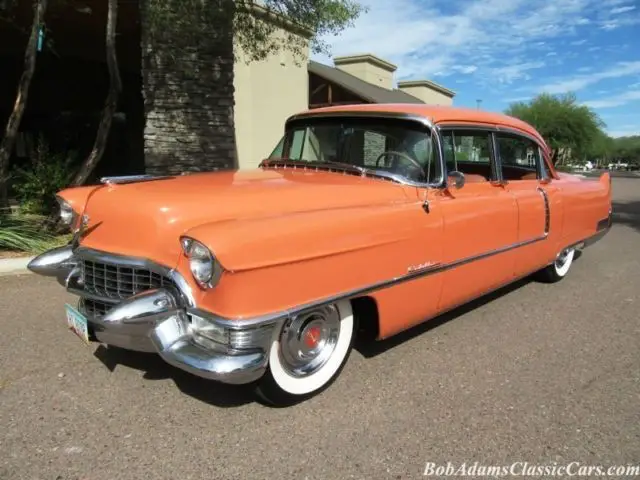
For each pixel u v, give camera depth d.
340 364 3.40
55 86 15.02
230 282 2.62
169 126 8.87
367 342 4.16
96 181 9.38
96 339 3.24
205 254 2.62
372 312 3.50
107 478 2.51
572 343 4.28
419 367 3.76
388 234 3.34
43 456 2.66
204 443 2.80
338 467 2.63
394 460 2.70
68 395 3.26
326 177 3.85
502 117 4.75
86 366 3.65
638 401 3.34
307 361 3.23
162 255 2.93
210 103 9.09
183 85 8.84
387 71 25.69
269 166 4.56
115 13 7.07
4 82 14.39
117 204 3.20
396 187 3.67
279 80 13.70
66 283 3.47
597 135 44.97
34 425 2.93
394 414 3.13
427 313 3.84
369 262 3.25
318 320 3.20
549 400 3.34
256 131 12.94
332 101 19.72
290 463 2.65
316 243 2.94
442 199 3.84
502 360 3.92
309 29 9.36
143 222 3.01
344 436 2.89
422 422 3.05
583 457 2.76
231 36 9.02
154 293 2.84
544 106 44.75
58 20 10.62
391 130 3.94
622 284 6.13
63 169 8.26
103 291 3.21
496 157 4.48
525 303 5.29
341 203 3.36
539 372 3.73
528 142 5.01
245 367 2.70
